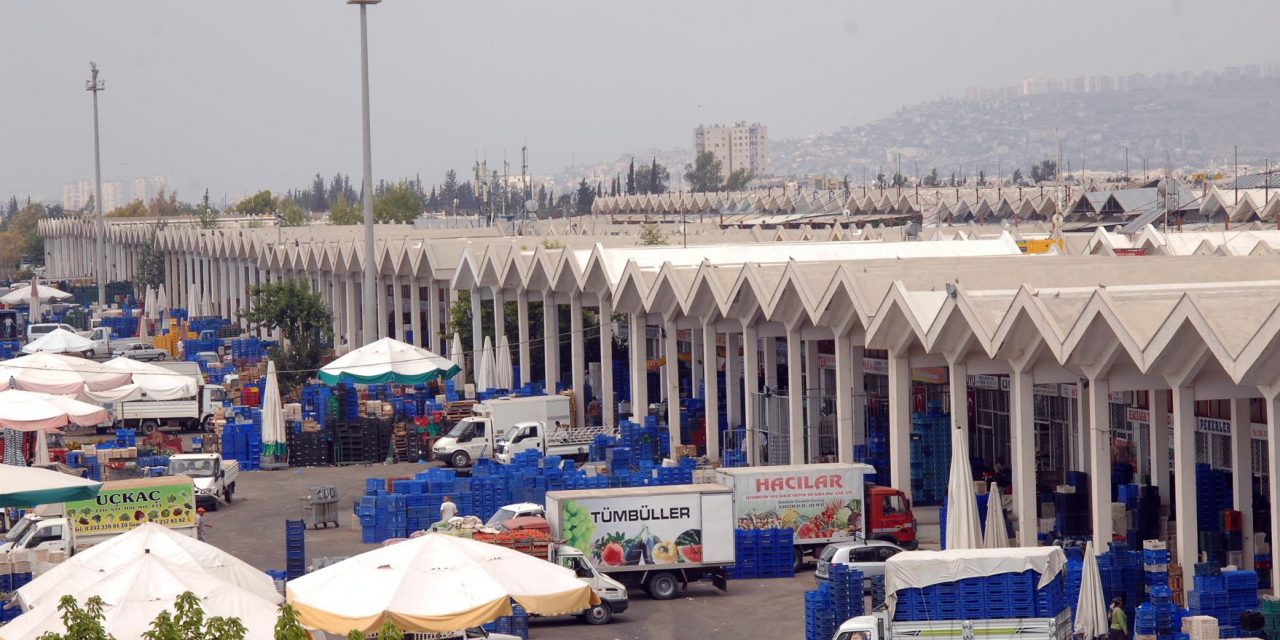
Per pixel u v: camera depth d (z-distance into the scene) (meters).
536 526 68.38
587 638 58.91
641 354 108.44
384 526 79.62
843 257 114.88
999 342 68.69
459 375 132.62
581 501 66.06
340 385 113.06
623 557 66.19
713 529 66.94
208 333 183.75
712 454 100.81
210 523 86.31
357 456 109.38
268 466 107.56
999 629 49.59
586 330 142.62
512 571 46.78
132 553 49.25
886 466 89.56
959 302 71.62
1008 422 96.38
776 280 92.50
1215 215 172.50
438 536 48.31
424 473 84.50
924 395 104.81
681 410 114.69
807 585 68.94
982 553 51.00
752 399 96.94
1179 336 61.44
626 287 106.38
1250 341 57.28
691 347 131.00
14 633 41.56
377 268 161.25
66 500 58.59
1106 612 59.62
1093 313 64.19
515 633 57.12
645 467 88.00
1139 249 118.38
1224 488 74.62
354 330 170.62
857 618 51.38
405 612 43.81
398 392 127.12
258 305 157.88
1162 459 75.88
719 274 96.50
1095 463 67.25
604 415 115.75
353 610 44.03
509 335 142.75
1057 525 74.69
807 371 96.69
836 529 72.38
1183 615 56.62
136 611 41.75
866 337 80.06
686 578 67.25
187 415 122.44
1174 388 63.34
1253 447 78.19
